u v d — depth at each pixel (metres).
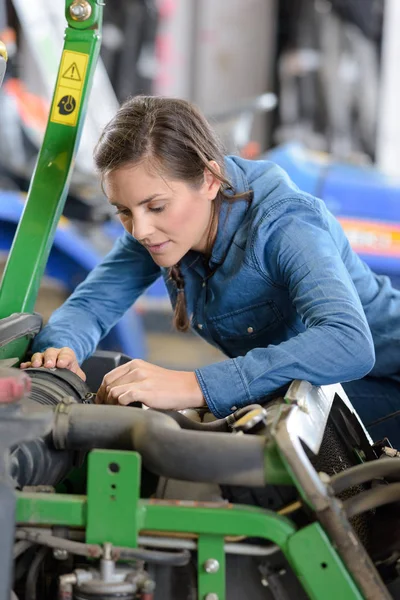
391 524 1.21
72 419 1.12
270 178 1.47
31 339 1.62
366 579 1.04
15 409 1.01
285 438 1.05
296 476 1.04
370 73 5.79
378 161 5.88
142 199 1.33
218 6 5.97
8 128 3.96
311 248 1.36
